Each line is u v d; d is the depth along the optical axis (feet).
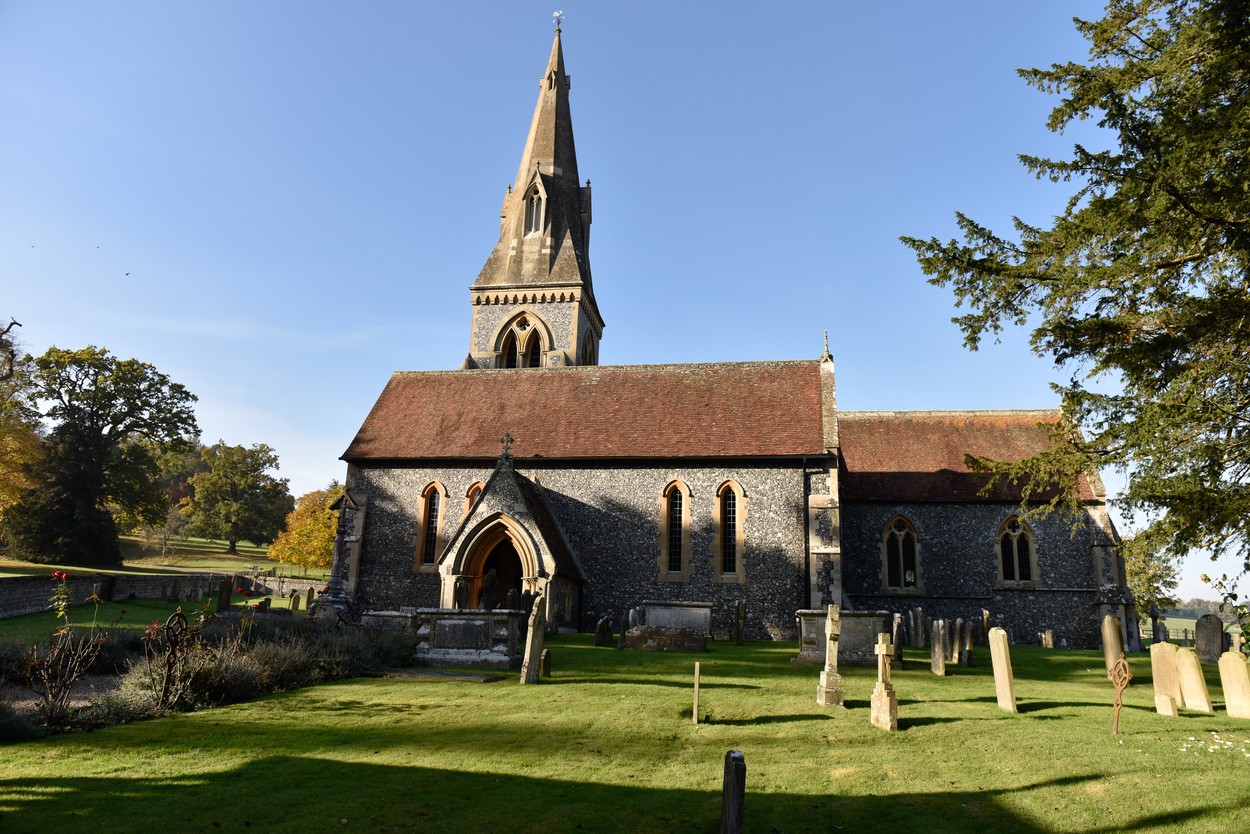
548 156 148.87
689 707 39.09
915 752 31.19
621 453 93.35
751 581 86.22
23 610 81.92
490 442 99.60
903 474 106.22
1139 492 43.47
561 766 28.96
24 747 30.45
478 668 53.06
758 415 95.25
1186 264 44.27
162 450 192.24
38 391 163.22
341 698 41.47
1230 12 40.14
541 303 138.21
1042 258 48.26
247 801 24.48
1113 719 37.50
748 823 23.75
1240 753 30.76
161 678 39.52
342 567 91.30
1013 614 95.96
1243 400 42.39
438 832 22.49
